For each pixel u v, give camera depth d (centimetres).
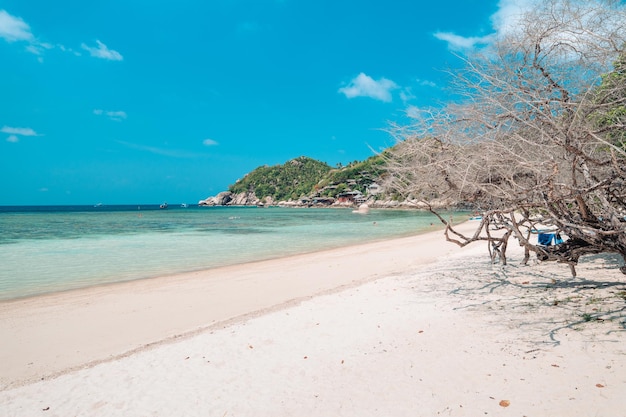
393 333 612
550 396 381
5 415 446
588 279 849
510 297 764
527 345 511
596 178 564
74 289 1202
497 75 601
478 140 587
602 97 516
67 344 729
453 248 1909
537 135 584
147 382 504
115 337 762
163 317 889
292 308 825
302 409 408
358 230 3631
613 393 372
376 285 1009
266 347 596
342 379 467
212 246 2345
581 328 550
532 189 528
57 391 500
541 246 714
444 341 556
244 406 424
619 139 572
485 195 685
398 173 707
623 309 614
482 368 457
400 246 2152
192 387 479
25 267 1611
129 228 4000
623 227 523
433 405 389
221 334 679
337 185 16500
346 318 716
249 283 1234
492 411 367
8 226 4281
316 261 1672
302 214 8519
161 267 1595
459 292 849
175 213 9569
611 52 496
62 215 7981
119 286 1238
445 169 623
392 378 456
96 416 429
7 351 698
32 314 930
